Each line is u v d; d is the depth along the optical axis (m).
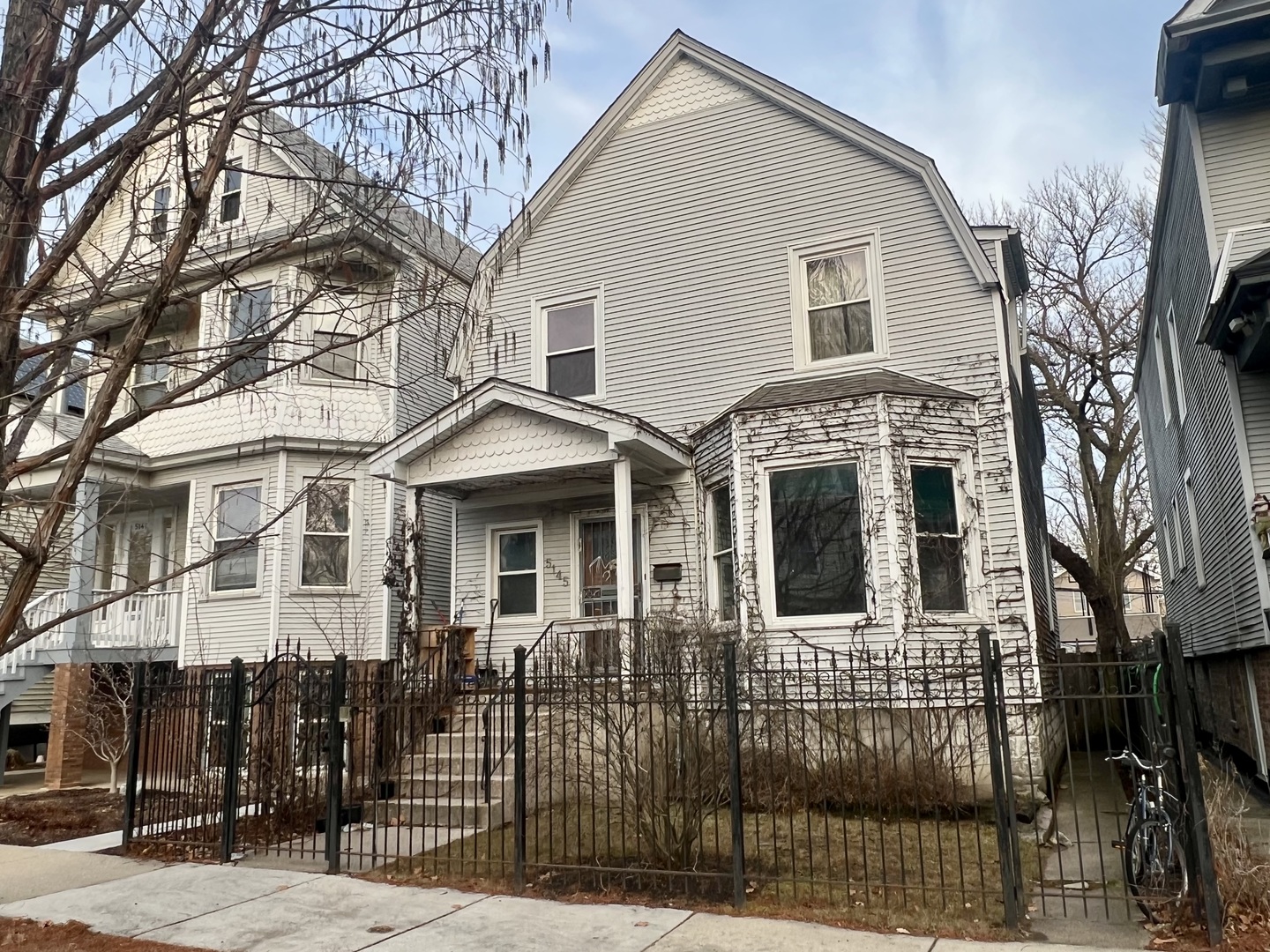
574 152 14.31
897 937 5.68
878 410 10.74
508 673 13.20
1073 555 21.33
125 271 6.37
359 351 15.66
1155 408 19.42
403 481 12.45
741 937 5.73
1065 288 26.98
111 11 5.73
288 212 15.12
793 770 9.09
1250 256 10.05
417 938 5.93
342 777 8.17
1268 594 9.84
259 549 15.21
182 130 5.21
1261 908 5.75
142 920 6.51
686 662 9.09
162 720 9.60
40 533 4.78
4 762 14.97
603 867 6.90
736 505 11.29
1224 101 10.91
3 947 5.97
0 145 5.13
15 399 6.18
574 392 13.87
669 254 13.65
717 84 13.77
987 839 8.06
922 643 10.10
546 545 13.52
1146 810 6.22
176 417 16.23
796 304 12.76
